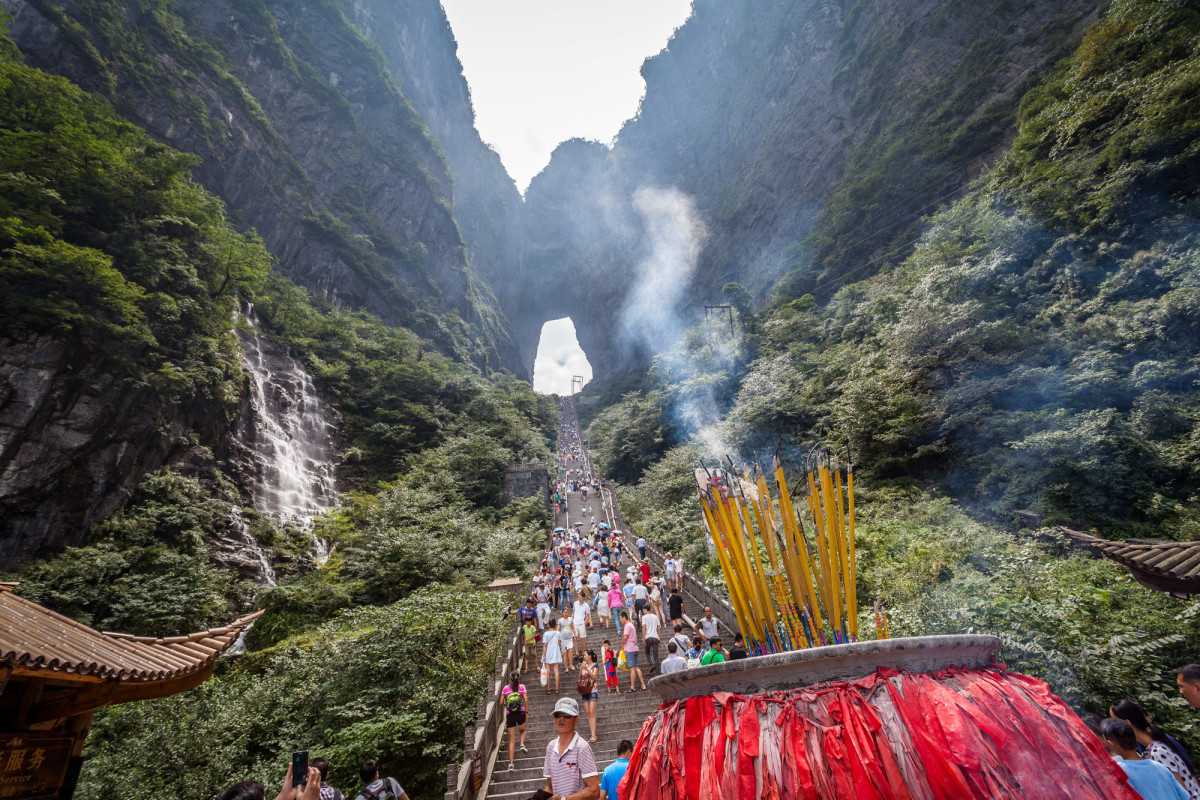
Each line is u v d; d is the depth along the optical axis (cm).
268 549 2245
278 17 7106
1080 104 2227
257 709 936
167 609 1595
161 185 2705
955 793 104
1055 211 2075
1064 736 119
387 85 7925
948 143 4294
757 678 131
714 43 10825
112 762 778
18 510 1719
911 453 1828
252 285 3083
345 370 3775
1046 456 1356
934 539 1195
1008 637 604
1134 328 1510
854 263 4438
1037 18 4572
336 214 6169
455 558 1953
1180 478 1230
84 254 1983
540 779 715
